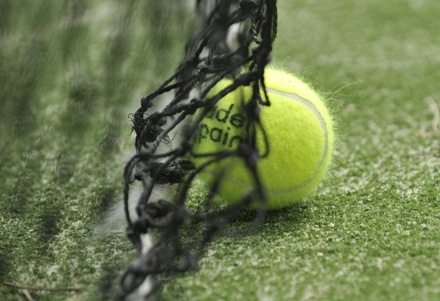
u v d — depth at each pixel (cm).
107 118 113
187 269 95
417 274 97
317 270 97
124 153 109
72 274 98
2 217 103
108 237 101
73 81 119
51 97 117
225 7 99
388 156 109
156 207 97
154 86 117
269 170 100
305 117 100
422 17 145
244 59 97
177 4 125
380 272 97
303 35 135
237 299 95
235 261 98
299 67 123
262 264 98
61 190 105
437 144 111
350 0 157
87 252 99
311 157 100
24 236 101
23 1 130
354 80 121
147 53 121
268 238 100
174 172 99
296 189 101
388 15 147
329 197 104
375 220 101
